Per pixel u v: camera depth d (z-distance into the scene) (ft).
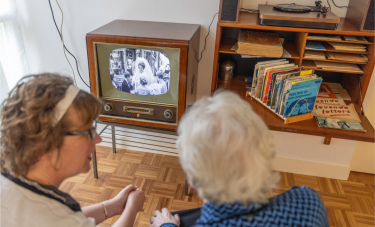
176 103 5.57
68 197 2.77
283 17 5.36
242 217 2.20
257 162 2.08
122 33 5.39
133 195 3.95
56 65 7.70
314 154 7.32
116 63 5.46
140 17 6.79
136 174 7.26
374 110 6.82
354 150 7.42
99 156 7.86
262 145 2.14
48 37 7.37
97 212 3.74
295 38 6.31
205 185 2.15
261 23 5.48
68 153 2.58
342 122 5.35
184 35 5.44
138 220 5.99
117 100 5.77
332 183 7.28
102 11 6.88
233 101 2.28
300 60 5.76
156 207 6.33
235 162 2.05
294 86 5.06
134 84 5.59
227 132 2.06
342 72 6.30
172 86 5.45
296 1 6.30
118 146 8.24
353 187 7.16
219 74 6.84
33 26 7.29
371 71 5.63
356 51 5.54
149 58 5.30
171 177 7.23
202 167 2.10
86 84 7.82
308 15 5.48
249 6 6.51
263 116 5.46
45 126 2.33
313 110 5.68
